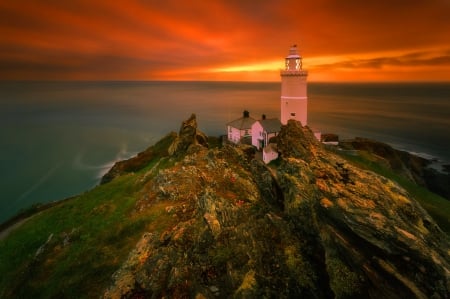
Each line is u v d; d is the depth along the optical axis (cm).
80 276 1877
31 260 2372
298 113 7131
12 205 6944
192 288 1274
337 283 1141
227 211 1639
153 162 5728
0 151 11231
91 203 3403
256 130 6981
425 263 1124
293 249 1323
